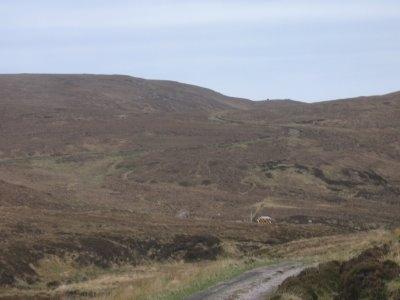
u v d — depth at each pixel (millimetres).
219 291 20547
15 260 39719
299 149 124062
